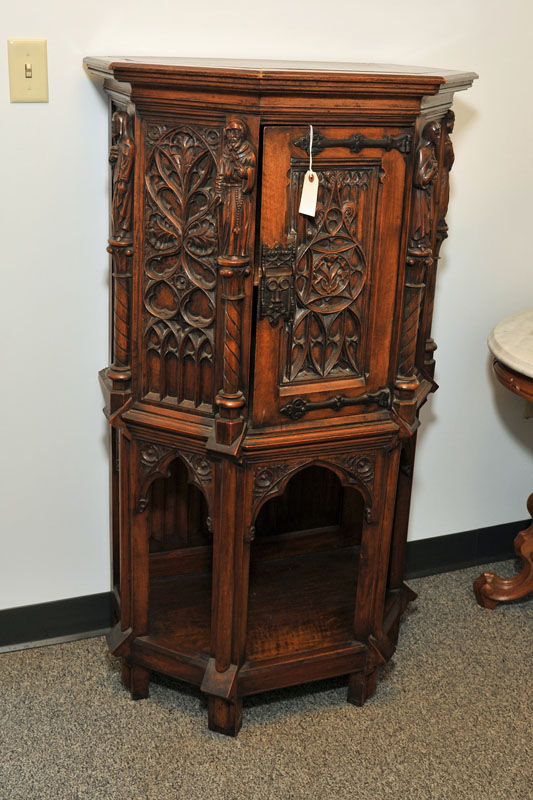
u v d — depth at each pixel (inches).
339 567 89.3
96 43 71.7
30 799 67.4
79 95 72.3
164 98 60.1
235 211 59.1
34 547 82.8
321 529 91.5
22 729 74.4
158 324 66.0
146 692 78.4
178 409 67.1
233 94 57.6
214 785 69.6
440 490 98.2
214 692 71.2
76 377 79.4
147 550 73.2
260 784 69.9
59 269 76.0
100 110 73.2
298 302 64.2
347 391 67.8
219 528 67.7
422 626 90.3
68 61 71.3
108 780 69.6
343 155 61.7
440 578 99.1
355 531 92.6
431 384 76.4
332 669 75.7
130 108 62.9
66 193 74.3
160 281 64.6
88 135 73.5
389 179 63.9
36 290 75.9
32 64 70.1
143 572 73.7
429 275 73.9
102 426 81.4
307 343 65.6
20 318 76.1
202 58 73.9
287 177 60.5
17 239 74.1
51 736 73.8
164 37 73.7
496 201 89.5
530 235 92.3
